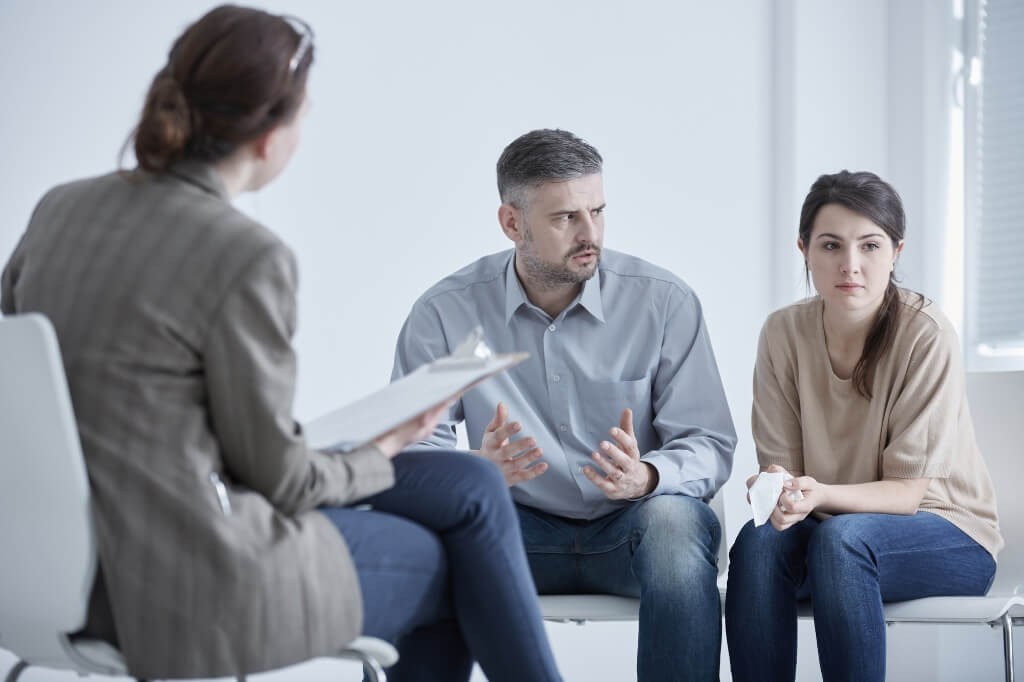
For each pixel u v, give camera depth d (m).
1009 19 5.67
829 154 6.00
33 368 2.16
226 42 2.38
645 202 6.05
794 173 5.97
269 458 2.25
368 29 5.80
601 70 6.04
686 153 6.09
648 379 3.99
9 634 2.40
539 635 2.68
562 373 3.98
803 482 3.45
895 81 5.96
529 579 2.71
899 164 5.93
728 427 3.97
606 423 3.97
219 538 2.18
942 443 3.67
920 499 3.65
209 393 2.26
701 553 3.41
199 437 2.23
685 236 6.07
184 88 2.38
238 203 5.54
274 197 5.65
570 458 3.92
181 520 2.18
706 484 3.80
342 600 2.34
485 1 5.94
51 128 5.05
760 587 3.45
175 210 2.32
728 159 6.11
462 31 5.91
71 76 5.09
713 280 6.07
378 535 2.51
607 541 3.69
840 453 3.88
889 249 3.77
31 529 2.27
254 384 2.23
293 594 2.25
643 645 3.34
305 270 5.68
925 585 3.52
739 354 6.07
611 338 4.02
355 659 2.47
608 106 6.04
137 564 2.17
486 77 5.93
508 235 4.00
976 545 3.65
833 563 3.34
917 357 3.76
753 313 6.08
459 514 2.65
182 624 2.17
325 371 5.67
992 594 3.79
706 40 6.12
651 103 6.07
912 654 5.46
